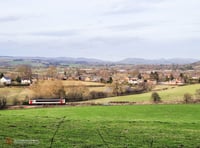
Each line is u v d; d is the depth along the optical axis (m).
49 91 101.00
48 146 30.39
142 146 31.62
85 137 34.34
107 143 32.22
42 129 37.53
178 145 32.19
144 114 65.88
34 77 144.88
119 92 109.44
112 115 63.66
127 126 41.91
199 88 106.69
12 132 35.44
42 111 69.25
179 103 86.25
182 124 45.41
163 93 103.31
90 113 66.50
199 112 68.62
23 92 100.38
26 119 44.53
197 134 37.50
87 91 104.25
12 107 79.06
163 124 44.88
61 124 41.38
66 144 31.30
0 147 29.31
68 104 85.94
